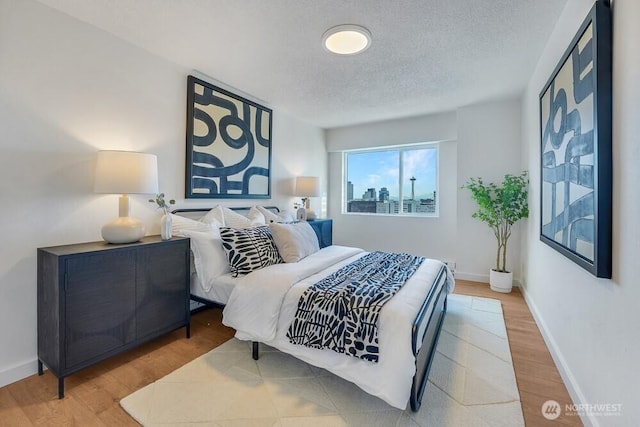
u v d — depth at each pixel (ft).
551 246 6.76
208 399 5.31
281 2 5.96
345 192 17.13
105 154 6.39
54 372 5.48
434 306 6.67
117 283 6.18
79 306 5.60
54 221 6.36
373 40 7.33
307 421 4.80
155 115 8.25
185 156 9.11
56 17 6.29
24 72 5.89
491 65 8.75
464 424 4.76
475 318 8.96
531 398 5.43
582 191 4.95
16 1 5.76
